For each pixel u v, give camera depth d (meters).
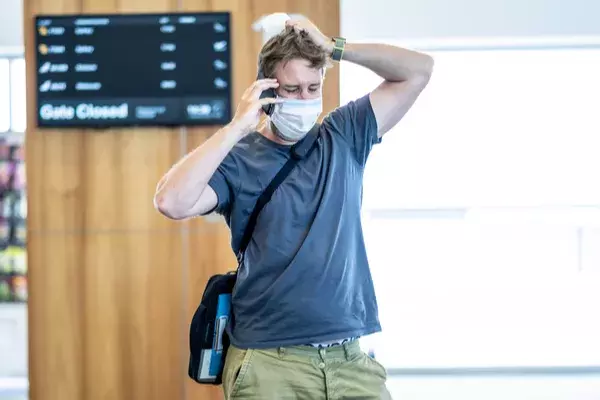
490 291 6.97
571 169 6.71
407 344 6.97
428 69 3.17
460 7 5.95
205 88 5.15
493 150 6.70
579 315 6.96
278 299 2.89
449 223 6.91
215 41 5.12
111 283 5.31
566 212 6.55
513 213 6.59
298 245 2.91
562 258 6.94
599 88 6.66
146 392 5.32
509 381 6.48
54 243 5.30
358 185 3.10
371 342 6.84
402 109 3.20
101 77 5.15
